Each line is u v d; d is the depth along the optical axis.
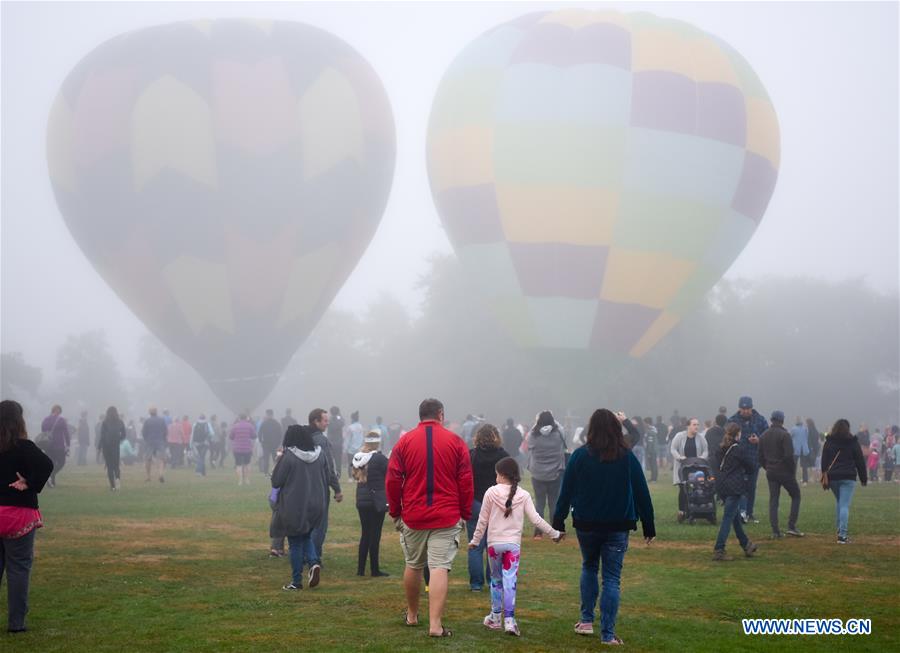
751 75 40.94
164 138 39.53
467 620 9.23
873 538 15.65
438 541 8.54
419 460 8.56
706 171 38.62
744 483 13.36
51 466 8.66
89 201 40.31
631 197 38.41
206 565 12.70
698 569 12.59
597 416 8.35
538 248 39.09
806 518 18.64
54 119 41.47
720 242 39.75
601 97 38.62
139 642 8.25
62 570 12.26
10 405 8.61
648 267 38.91
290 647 8.05
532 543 14.95
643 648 8.25
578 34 40.38
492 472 10.97
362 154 42.19
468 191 40.22
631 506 8.29
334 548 14.48
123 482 28.42
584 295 39.16
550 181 38.72
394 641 8.28
